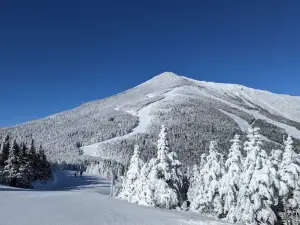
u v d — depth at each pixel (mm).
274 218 28609
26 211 23047
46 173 82375
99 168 135375
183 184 41281
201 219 29938
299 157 31656
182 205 38500
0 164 67938
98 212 26016
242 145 33750
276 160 33438
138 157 47062
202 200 36781
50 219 21016
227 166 36500
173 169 39375
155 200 37250
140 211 29703
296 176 30141
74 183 81812
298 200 30281
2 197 30734
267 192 28422
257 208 28359
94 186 75812
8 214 21281
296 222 30344
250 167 29609
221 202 34750
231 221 30406
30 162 69375
